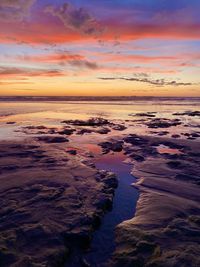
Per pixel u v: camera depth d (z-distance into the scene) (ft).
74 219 26.20
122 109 200.85
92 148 62.85
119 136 77.87
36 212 27.37
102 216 28.76
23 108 199.82
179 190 36.35
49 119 123.65
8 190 33.14
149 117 137.69
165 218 27.22
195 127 100.07
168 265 19.33
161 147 65.41
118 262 21.17
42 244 22.06
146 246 22.06
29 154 53.88
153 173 43.98
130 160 52.54
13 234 22.98
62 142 69.00
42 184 35.76
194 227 24.93
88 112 169.27
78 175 40.73
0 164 45.57
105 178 39.68
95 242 24.25
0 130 87.45
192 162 50.34
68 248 22.48
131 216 29.22
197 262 19.51
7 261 19.63
